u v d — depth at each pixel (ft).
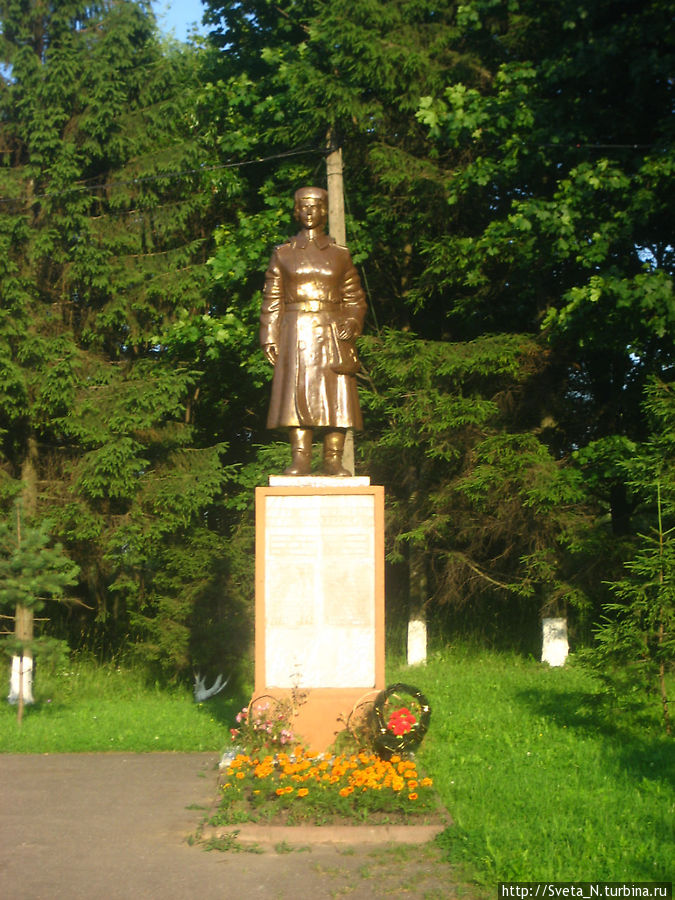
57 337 46.98
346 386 30.71
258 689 28.63
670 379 47.03
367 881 19.75
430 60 49.16
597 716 34.27
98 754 33.22
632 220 43.47
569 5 44.88
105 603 56.24
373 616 29.09
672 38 43.42
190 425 51.93
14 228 46.88
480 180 45.85
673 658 31.19
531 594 49.03
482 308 52.60
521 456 46.24
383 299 56.59
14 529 40.86
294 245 31.09
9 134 49.88
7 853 21.81
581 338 44.57
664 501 33.32
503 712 36.83
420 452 51.34
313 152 51.21
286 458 50.29
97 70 48.78
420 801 23.53
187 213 51.93
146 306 50.67
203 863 20.97
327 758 26.78
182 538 50.70
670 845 20.98
